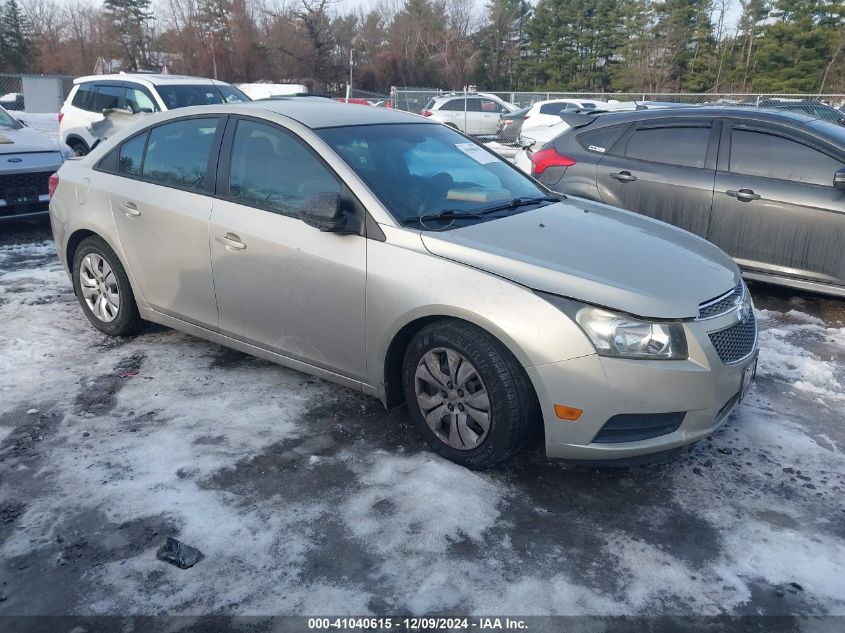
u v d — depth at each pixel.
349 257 3.59
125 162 4.73
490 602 2.60
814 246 5.66
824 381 4.55
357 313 3.60
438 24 60.88
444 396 3.44
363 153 3.93
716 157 6.11
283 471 3.38
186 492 3.19
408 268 3.42
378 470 3.40
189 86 12.05
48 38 60.03
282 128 4.01
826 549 2.93
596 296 3.09
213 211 4.14
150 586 2.64
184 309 4.45
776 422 3.99
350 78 49.41
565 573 2.76
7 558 2.77
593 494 3.29
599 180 6.64
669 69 55.31
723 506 3.22
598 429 3.10
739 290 3.59
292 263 3.79
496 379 3.20
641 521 3.10
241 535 2.92
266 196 3.98
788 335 5.43
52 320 5.33
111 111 9.52
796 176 5.75
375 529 2.97
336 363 3.80
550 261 3.31
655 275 3.32
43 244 7.86
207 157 4.27
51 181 5.21
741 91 50.22
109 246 4.78
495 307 3.16
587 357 3.05
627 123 6.63
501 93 24.77
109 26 59.25
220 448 3.56
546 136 9.91
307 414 3.94
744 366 3.36
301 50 51.59
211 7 52.22
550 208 4.15
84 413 3.90
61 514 3.03
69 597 2.58
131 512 3.05
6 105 25.11
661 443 3.15
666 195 6.29
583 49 59.91
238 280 4.06
